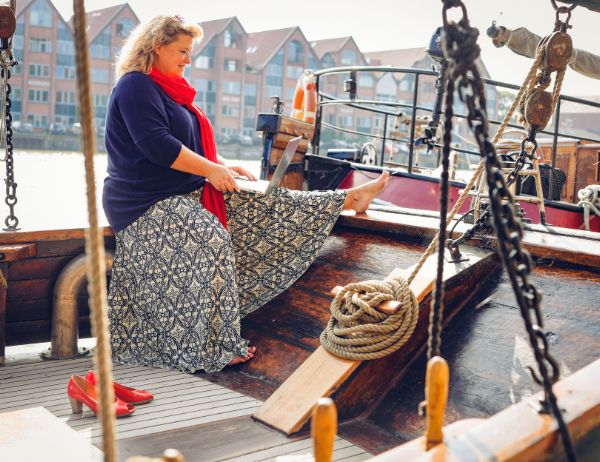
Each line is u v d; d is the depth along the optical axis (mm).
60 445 1944
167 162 3248
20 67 62625
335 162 6113
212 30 70562
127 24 65750
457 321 2951
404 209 4145
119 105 3312
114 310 3451
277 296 3564
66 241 3656
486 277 3109
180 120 3414
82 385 2789
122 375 3203
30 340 3641
